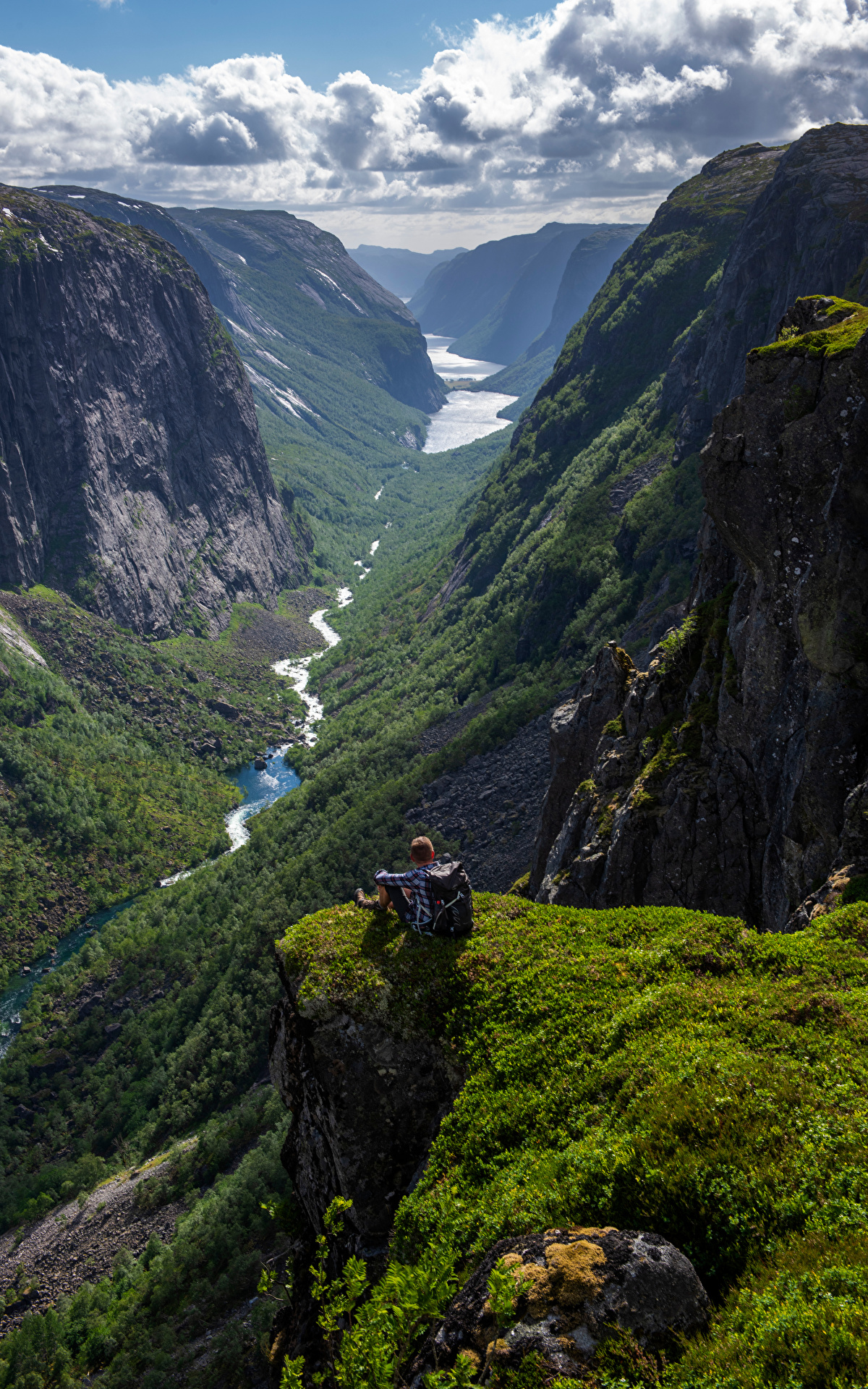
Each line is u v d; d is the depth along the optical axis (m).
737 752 30.12
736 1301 7.41
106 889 138.75
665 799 32.16
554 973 14.89
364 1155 14.44
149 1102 99.44
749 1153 9.12
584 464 193.12
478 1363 7.09
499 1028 14.16
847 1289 6.89
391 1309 7.55
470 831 110.88
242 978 107.50
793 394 26.06
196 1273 71.31
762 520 27.50
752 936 15.32
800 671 26.64
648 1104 10.58
